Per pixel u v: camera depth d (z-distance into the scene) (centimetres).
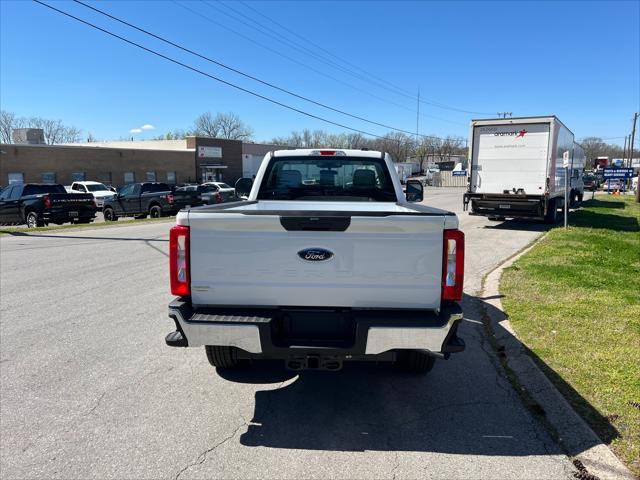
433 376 452
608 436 339
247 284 349
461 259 337
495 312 621
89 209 1997
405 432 356
